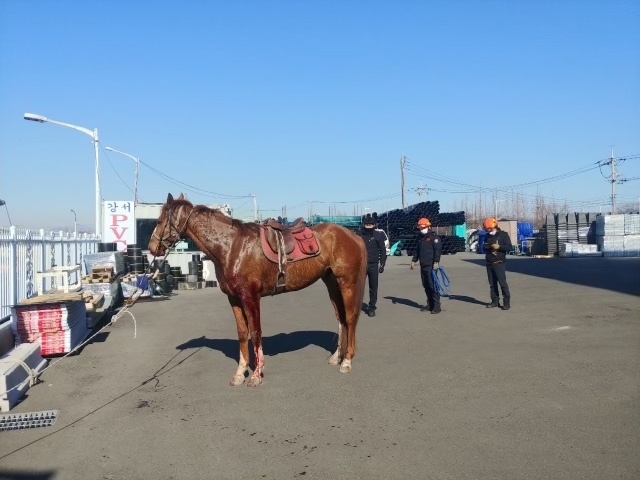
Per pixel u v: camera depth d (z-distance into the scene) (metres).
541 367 7.54
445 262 32.59
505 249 12.81
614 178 50.56
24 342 9.04
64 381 7.74
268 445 5.24
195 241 7.41
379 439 5.27
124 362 8.80
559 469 4.50
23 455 5.21
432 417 5.79
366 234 12.62
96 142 22.12
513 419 5.63
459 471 4.53
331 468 4.69
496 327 10.61
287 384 7.18
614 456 4.69
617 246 36.41
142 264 18.94
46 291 11.91
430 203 43.88
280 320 12.54
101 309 12.70
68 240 15.49
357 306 7.82
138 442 5.45
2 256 9.82
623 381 6.75
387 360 8.28
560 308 12.66
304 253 7.43
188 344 10.07
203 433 5.61
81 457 5.14
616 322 10.62
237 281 7.16
